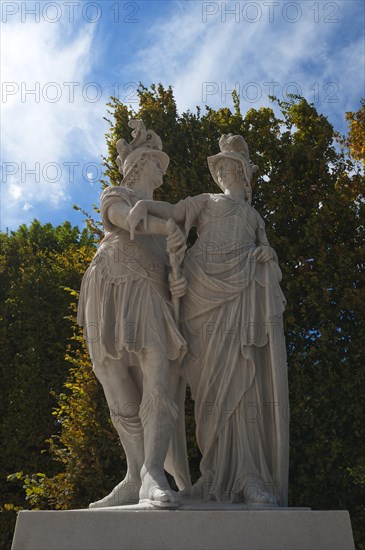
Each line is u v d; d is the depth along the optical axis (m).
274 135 10.26
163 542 3.44
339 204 9.66
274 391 4.23
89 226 10.77
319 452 8.38
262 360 4.34
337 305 9.02
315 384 8.65
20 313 13.38
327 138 10.48
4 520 11.69
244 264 4.47
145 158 4.91
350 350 8.90
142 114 10.43
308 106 10.70
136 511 3.51
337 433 8.62
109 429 8.85
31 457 12.34
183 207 4.70
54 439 12.47
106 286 4.42
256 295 4.40
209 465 4.30
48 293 13.61
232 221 4.63
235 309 4.36
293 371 8.74
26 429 12.42
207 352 4.36
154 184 4.95
